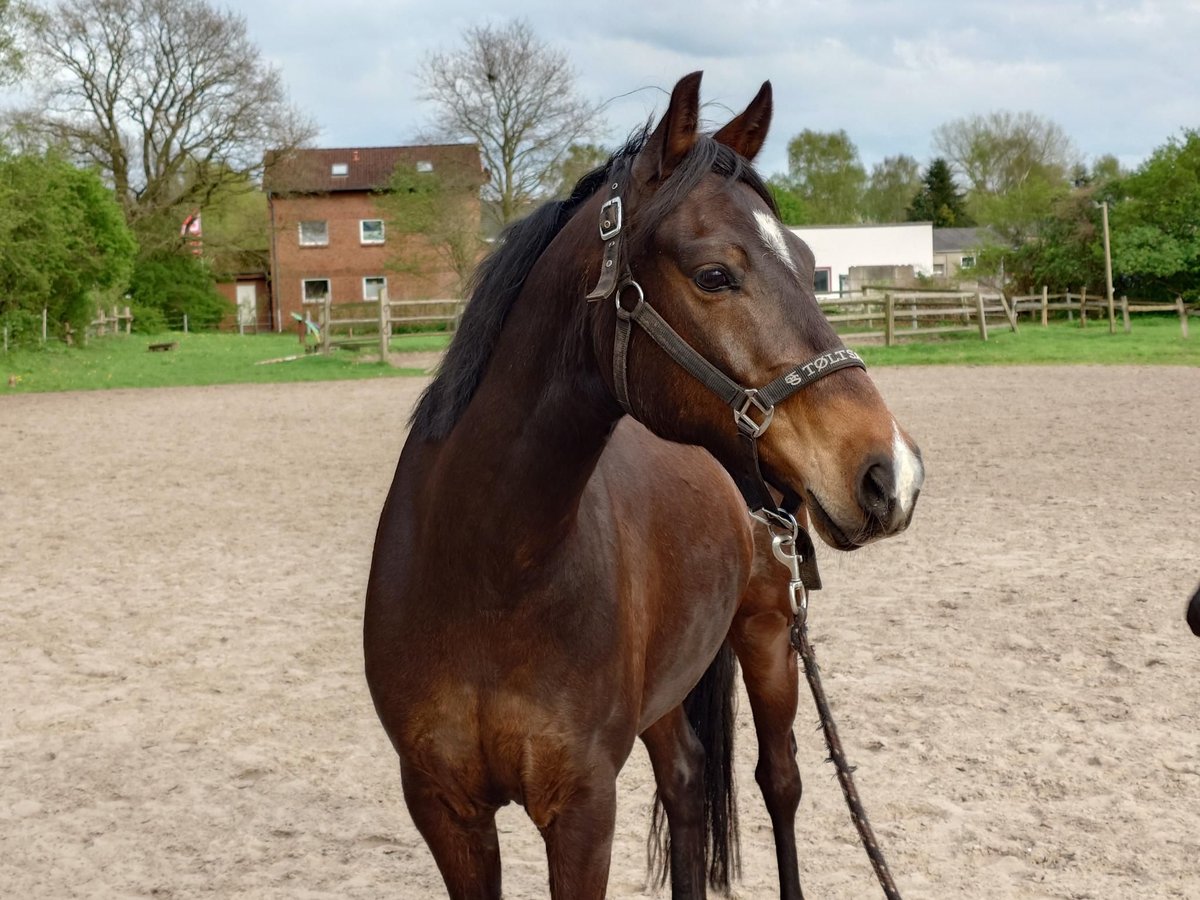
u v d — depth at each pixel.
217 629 5.80
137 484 10.20
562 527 1.97
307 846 3.53
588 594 2.03
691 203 1.78
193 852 3.49
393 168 47.19
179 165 42.25
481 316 2.09
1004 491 9.02
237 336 40.47
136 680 5.04
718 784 3.07
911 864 3.32
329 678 5.06
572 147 35.34
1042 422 12.76
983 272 34.78
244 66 40.88
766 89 1.99
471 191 39.47
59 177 25.48
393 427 13.92
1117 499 8.59
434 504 2.04
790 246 1.80
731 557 2.70
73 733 4.43
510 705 2.02
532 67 35.22
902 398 15.32
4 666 5.23
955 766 3.98
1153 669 4.90
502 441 1.97
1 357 24.45
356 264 46.91
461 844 2.17
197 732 4.43
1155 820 3.53
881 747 4.16
